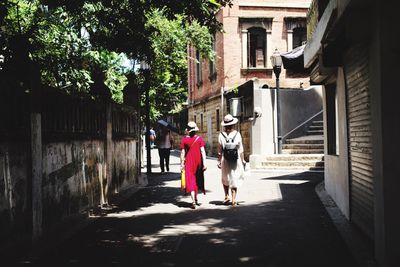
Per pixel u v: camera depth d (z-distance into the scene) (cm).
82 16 1034
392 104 459
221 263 509
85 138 830
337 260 517
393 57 457
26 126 581
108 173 973
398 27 453
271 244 596
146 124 1662
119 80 1426
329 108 1047
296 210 855
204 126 3033
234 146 912
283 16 2492
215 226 718
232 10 2448
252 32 2491
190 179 901
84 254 555
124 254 554
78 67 1038
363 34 502
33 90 594
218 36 2566
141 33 1062
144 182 1381
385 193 460
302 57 1112
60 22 1035
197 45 1759
